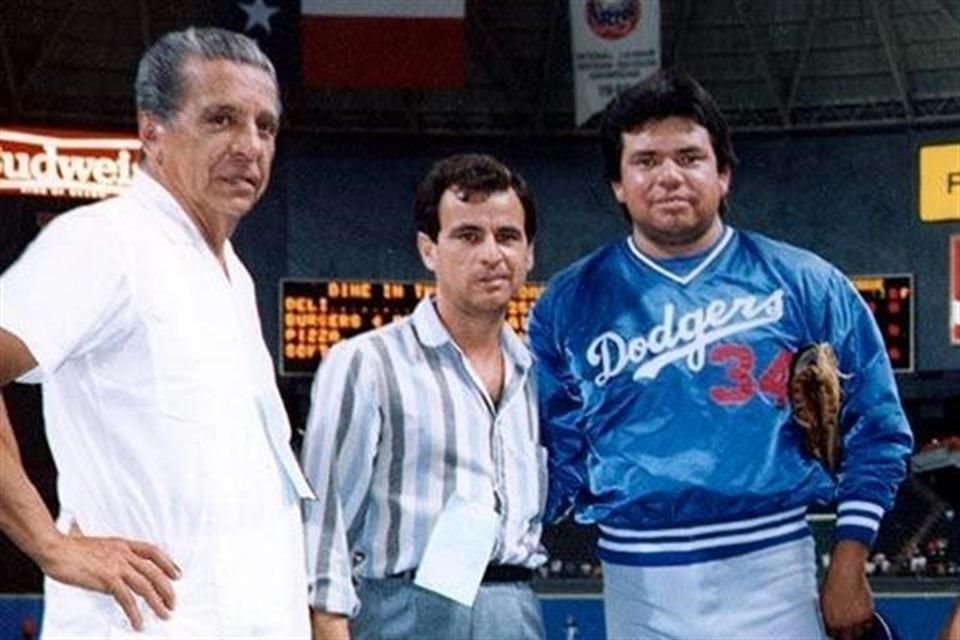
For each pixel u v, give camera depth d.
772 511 4.79
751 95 26.62
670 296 4.81
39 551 3.38
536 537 4.77
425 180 4.74
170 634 3.50
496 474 4.66
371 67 18.48
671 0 26.23
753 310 4.77
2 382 3.44
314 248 26.53
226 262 3.84
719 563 4.77
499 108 26.73
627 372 4.82
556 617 19.80
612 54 19.11
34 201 24.81
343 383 4.59
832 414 4.75
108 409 3.55
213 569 3.55
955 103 25.72
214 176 3.67
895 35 25.58
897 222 26.20
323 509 4.51
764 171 26.78
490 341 4.75
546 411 4.94
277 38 18.39
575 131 26.61
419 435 4.59
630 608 4.91
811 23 25.83
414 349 4.65
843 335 4.79
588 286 4.91
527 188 4.75
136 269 3.55
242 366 3.69
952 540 23.38
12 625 19.11
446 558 4.53
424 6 18.44
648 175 4.73
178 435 3.54
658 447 4.78
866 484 4.80
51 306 3.45
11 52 25.25
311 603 4.45
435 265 4.72
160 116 3.71
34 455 22.77
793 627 4.82
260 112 3.71
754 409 4.75
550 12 26.08
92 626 3.54
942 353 25.75
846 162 26.39
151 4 25.50
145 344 3.54
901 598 20.47
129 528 3.53
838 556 4.82
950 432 25.31
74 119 25.77
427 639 4.58
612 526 4.93
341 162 26.50
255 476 3.65
